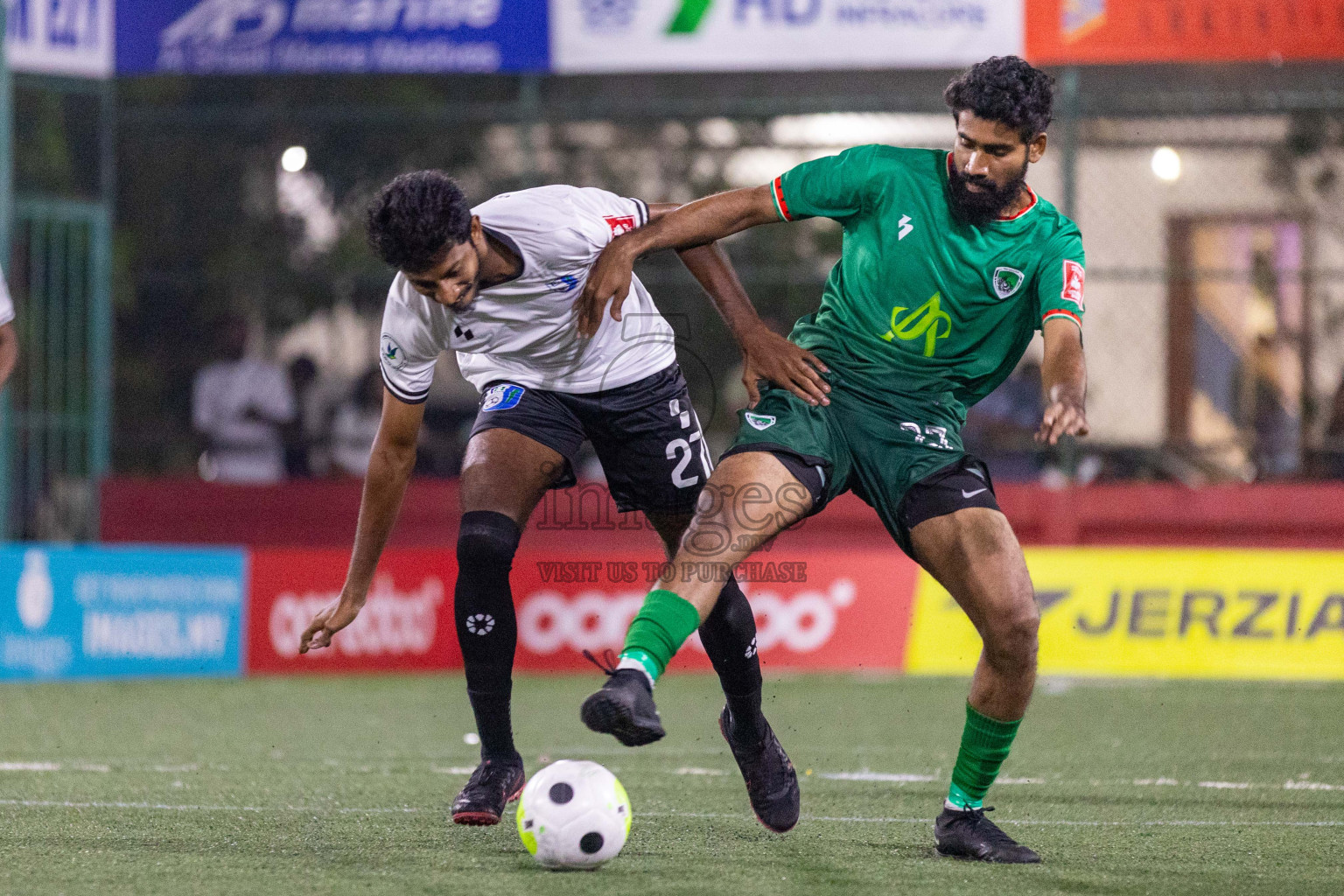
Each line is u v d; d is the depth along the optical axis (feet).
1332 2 100.27
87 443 115.44
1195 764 62.18
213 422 120.88
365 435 120.88
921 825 46.50
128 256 132.05
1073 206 107.45
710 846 41.91
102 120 113.80
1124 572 98.94
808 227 124.06
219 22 108.06
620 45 105.29
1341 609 97.50
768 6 104.06
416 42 106.42
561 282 40.57
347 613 44.16
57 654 93.81
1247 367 114.32
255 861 39.06
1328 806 51.21
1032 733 72.64
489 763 42.83
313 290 128.26
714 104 110.52
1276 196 116.16
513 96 136.36
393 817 46.83
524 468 42.88
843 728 74.79
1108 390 116.78
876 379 39.88
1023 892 35.91
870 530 107.14
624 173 127.54
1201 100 108.27
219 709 82.43
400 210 36.40
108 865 38.42
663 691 93.71
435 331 40.93
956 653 100.27
